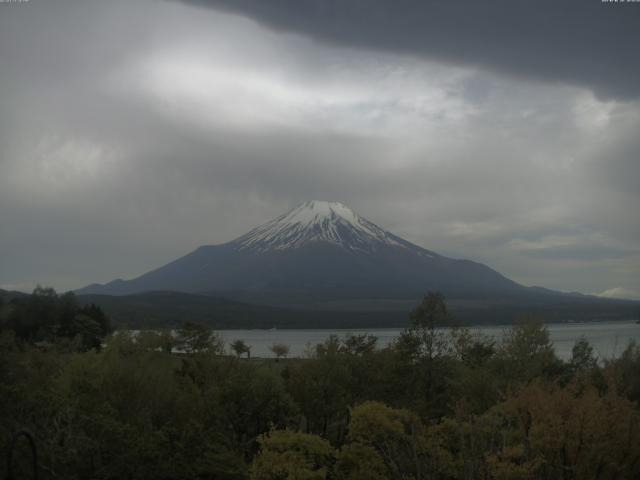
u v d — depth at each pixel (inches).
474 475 478.6
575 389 546.0
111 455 633.6
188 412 861.2
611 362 767.1
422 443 552.4
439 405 1115.9
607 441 454.3
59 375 983.0
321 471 591.2
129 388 840.9
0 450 545.3
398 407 1040.8
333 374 1033.5
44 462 582.2
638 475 485.7
